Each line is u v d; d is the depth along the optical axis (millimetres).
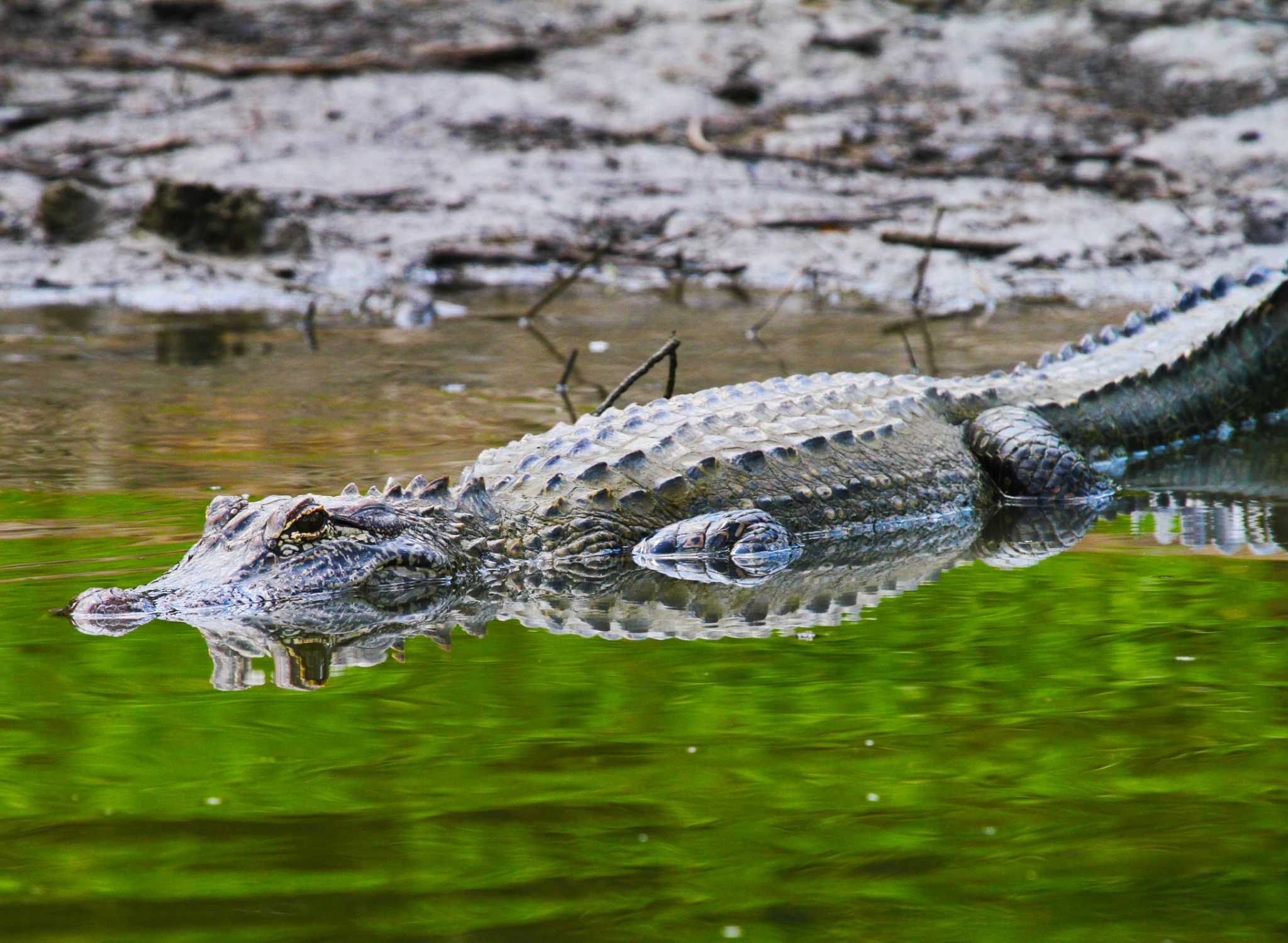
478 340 19031
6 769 6668
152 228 23828
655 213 25172
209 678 8031
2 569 10047
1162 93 27750
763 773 6629
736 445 11695
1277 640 8445
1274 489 12508
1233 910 5379
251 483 12250
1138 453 13797
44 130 27438
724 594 9898
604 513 11031
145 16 32562
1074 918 5332
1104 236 23109
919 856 5816
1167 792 6379
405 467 12703
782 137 27516
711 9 31922
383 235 24234
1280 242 22500
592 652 8539
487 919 5336
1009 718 7285
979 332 18906
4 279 22625
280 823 6113
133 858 5797
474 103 28625
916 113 28109
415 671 8188
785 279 22984
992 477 12742
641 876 5656
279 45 31328
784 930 5270
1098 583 9836
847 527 11664
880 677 7953
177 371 17031
